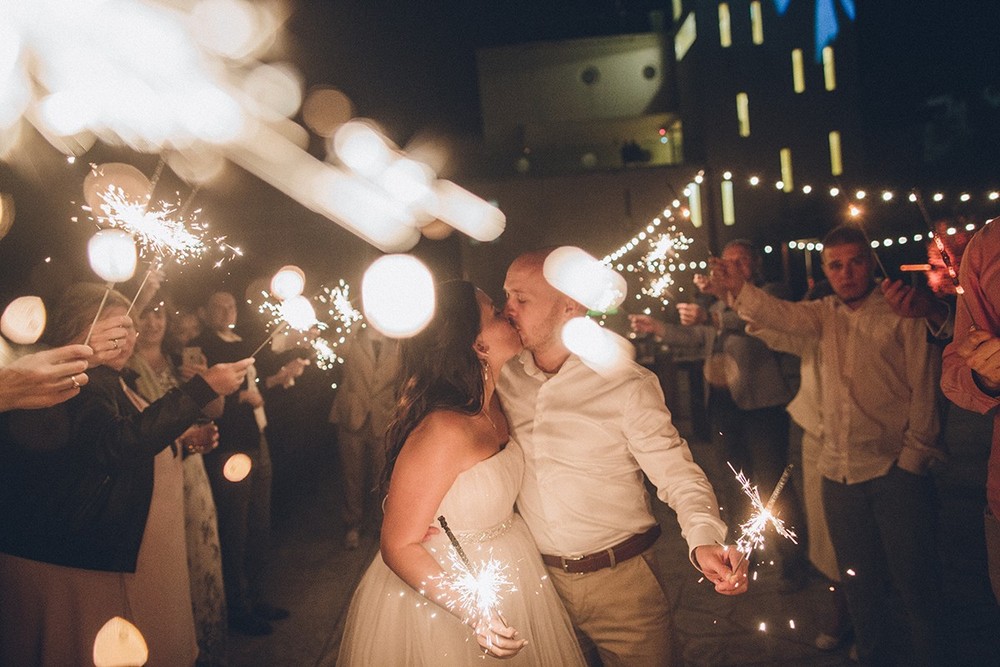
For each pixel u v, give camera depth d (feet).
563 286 8.25
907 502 10.76
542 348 8.40
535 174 70.79
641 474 8.55
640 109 77.71
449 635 7.21
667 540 18.43
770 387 15.85
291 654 13.76
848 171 71.56
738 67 72.08
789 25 71.92
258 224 46.09
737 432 16.34
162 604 8.92
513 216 68.74
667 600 8.45
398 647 7.28
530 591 7.57
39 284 13.07
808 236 71.36
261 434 15.71
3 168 13.28
